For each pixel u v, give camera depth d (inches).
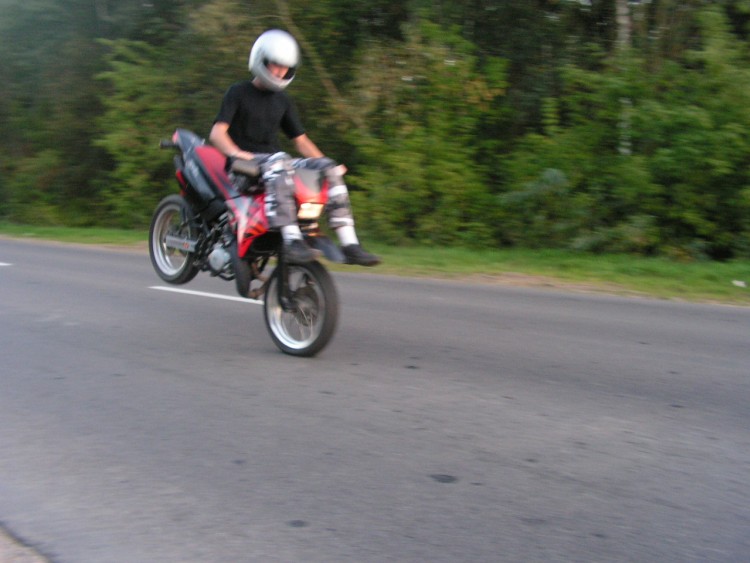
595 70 669.9
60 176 971.9
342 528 144.7
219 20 727.1
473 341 291.7
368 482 163.9
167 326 309.0
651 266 504.4
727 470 173.3
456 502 155.3
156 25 873.5
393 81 665.6
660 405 218.2
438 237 651.5
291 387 228.1
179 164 278.8
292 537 141.5
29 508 153.3
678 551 138.0
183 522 147.1
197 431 192.7
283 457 176.7
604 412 211.0
